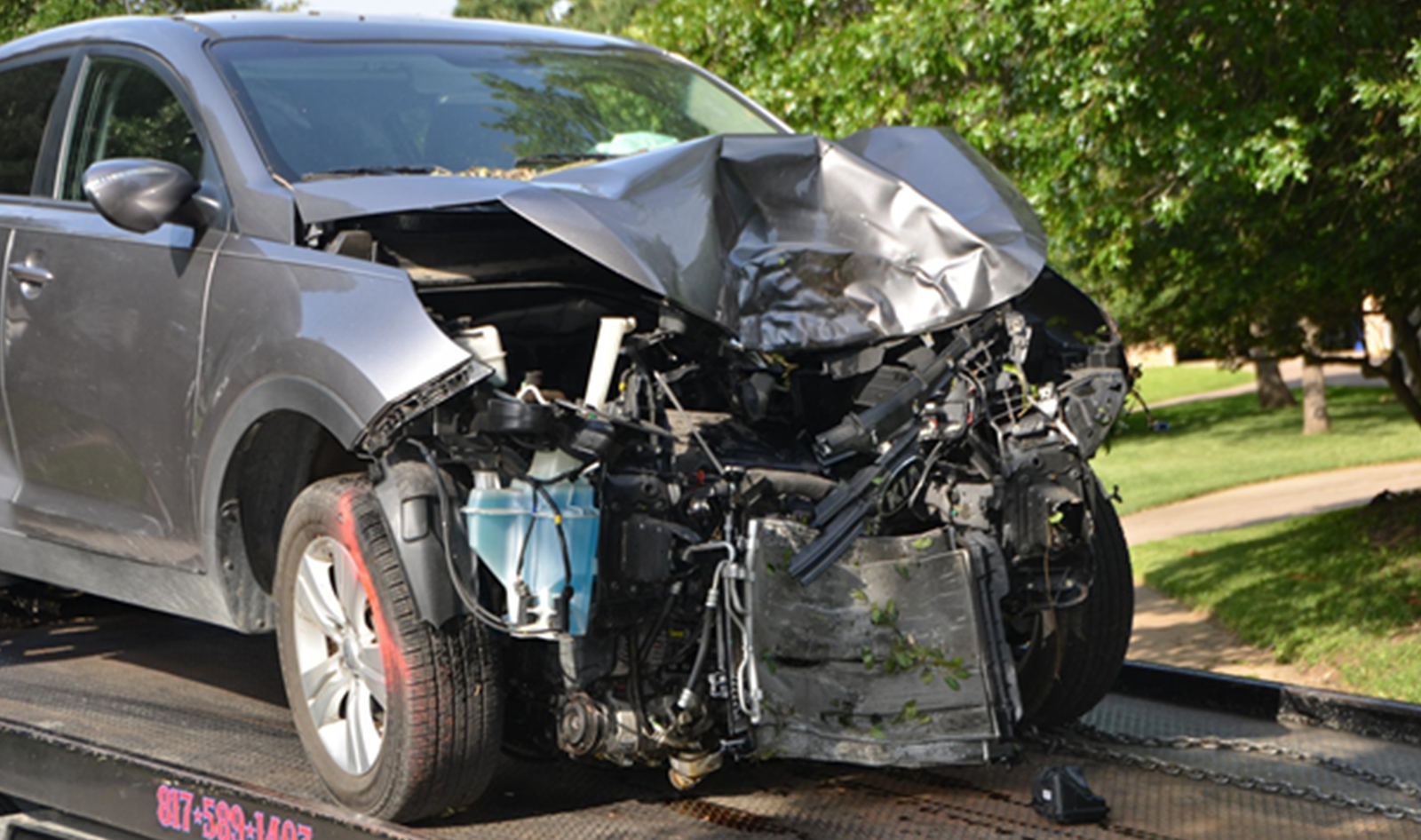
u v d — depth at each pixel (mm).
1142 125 10461
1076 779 4219
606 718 4070
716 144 4832
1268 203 12086
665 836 4016
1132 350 18031
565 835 4039
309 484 4703
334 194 4352
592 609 4008
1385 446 31781
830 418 4820
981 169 5105
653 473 4113
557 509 3881
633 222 4352
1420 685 10609
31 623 6598
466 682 3996
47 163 5641
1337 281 13047
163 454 4793
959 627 4227
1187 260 13367
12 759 4691
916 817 4219
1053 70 10320
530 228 4645
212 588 4719
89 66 5633
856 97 11016
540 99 5543
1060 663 5160
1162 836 4059
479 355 4020
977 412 4461
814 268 4641
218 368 4496
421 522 3936
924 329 4527
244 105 4977
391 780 4016
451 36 5828
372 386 3932
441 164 5027
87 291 5117
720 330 4473
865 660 4195
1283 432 38125
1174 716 5594
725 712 4223
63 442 5281
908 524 4598
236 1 11812
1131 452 36438
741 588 4109
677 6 11992
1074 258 12141
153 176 4539
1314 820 4219
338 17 5805
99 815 4406
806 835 4043
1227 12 9578
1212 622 14586
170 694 5445
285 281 4375
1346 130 11508
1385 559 15766
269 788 4141
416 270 4453
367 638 4113
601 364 4156
